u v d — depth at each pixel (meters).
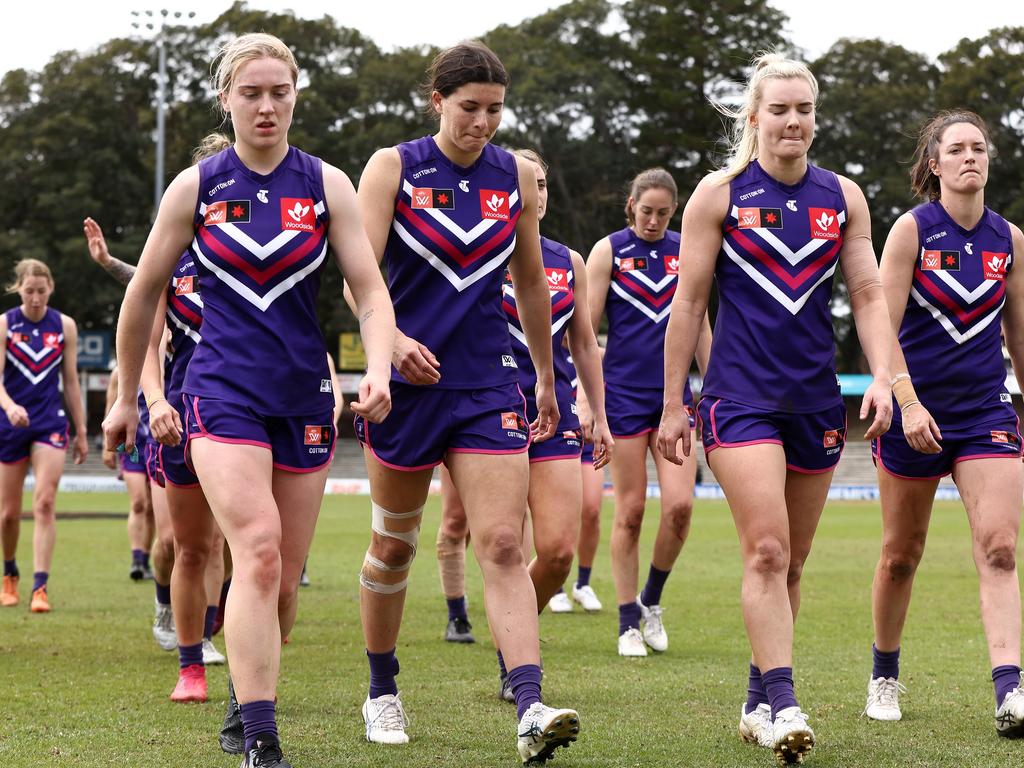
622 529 9.73
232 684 6.11
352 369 68.81
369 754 5.99
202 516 7.28
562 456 7.75
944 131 7.09
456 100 6.04
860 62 77.75
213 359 5.55
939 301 6.94
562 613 12.41
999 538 6.72
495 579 5.82
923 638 10.27
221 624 10.16
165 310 7.31
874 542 22.88
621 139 76.31
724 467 6.06
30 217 72.56
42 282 12.72
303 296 5.69
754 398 6.07
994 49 72.44
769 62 6.34
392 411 6.09
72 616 11.81
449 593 10.16
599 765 5.74
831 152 74.12
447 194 6.18
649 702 7.43
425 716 6.98
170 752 6.02
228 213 5.60
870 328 6.19
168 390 7.27
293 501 5.73
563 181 74.19
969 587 14.55
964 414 6.88
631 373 10.14
